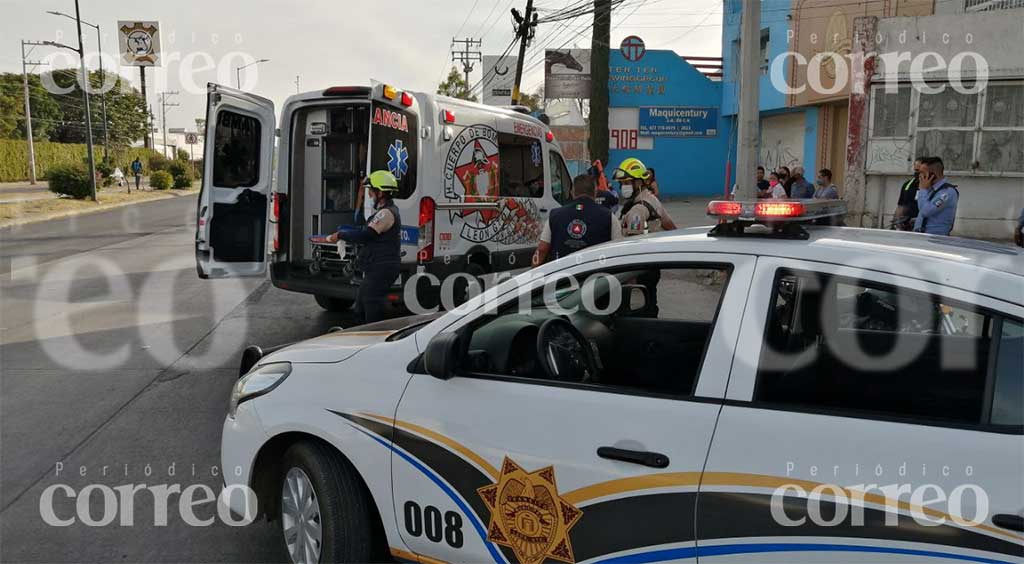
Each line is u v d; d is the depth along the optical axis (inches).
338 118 317.4
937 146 494.9
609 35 1043.9
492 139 333.1
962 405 80.8
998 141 485.4
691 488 86.3
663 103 1096.8
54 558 137.9
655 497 88.5
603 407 95.7
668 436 89.4
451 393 107.7
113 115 2640.3
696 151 1107.3
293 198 323.3
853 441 80.2
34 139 2881.4
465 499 104.6
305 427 118.7
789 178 555.2
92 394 235.1
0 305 383.9
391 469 111.2
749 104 375.2
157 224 951.6
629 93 1093.8
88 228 890.7
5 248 663.1
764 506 82.2
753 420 85.8
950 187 286.4
